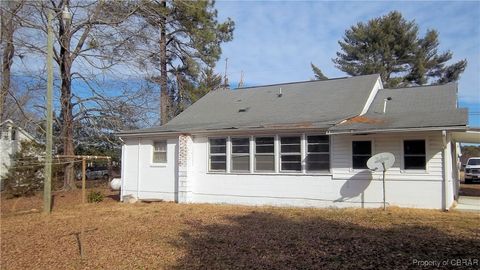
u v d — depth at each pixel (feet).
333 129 46.03
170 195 60.80
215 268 23.75
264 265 23.98
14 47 73.92
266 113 61.57
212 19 100.27
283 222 38.75
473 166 92.58
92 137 82.89
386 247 27.07
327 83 68.39
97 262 26.08
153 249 28.91
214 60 100.78
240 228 36.14
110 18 74.18
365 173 46.85
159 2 86.63
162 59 91.61
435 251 25.63
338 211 44.75
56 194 71.20
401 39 132.77
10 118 83.92
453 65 134.00
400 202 45.14
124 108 80.94
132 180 65.05
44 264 25.98
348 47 138.31
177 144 60.49
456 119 42.19
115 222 41.52
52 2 70.69
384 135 46.24
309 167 50.24
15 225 41.11
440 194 43.34
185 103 99.71
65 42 73.05
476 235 30.32
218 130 55.57
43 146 76.13
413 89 61.87
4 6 69.00
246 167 54.75
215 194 56.80
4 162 79.66
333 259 24.67
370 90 60.44
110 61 75.61
